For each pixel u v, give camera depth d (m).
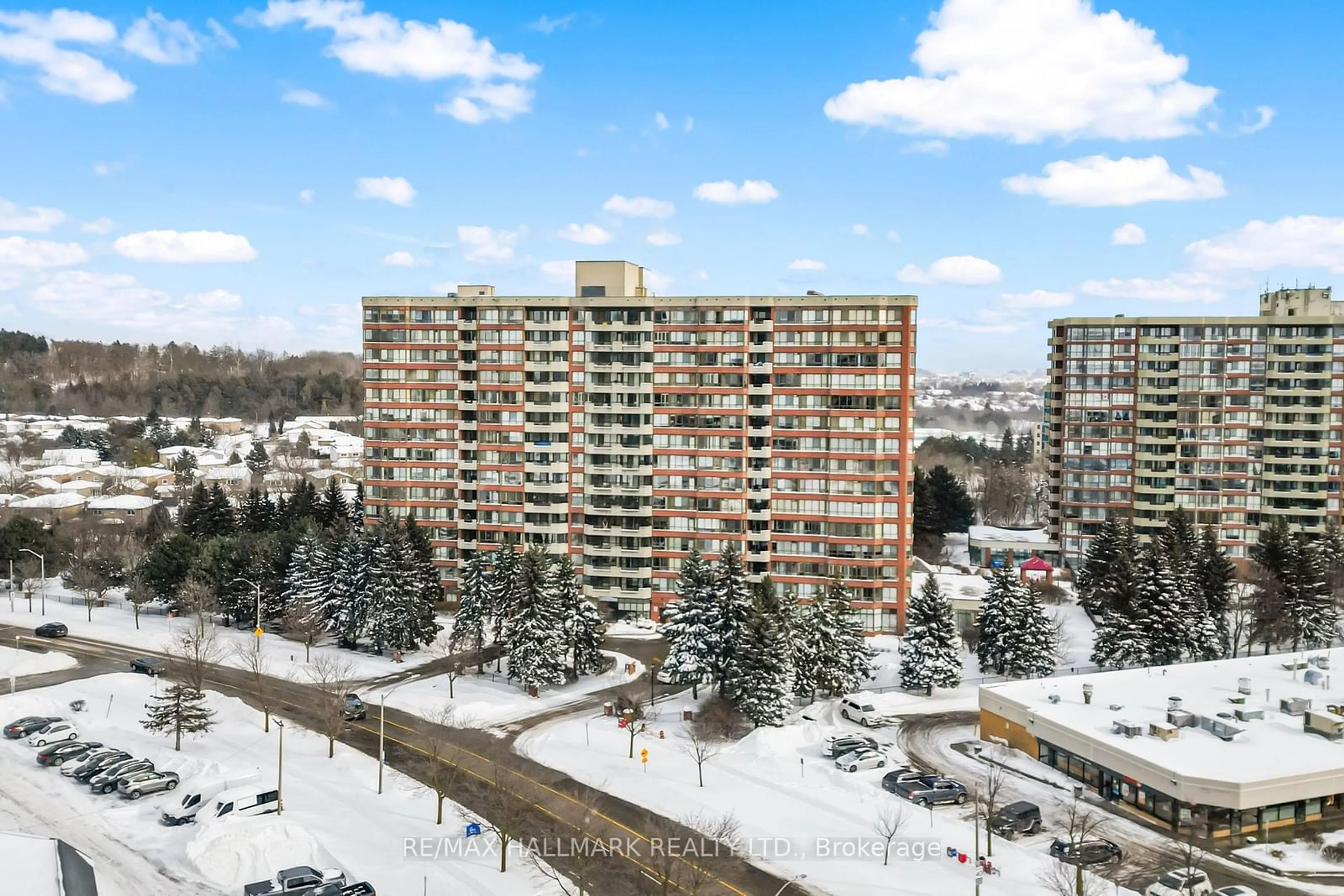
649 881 59.19
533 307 134.75
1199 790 67.25
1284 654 103.88
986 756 83.75
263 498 185.00
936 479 185.38
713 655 98.25
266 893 55.69
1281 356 158.12
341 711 86.62
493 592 112.69
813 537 127.56
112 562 144.75
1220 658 113.62
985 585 140.50
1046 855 63.38
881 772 78.25
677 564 131.75
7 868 47.50
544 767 79.62
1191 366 160.62
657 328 131.25
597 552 133.12
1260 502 159.75
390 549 113.50
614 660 113.00
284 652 115.12
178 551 133.62
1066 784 77.06
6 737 84.38
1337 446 157.25
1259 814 68.06
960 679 105.12
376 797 72.12
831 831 66.56
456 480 139.25
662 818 69.12
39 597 144.12
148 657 112.31
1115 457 163.88
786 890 58.41
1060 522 166.62
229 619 130.25
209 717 86.44
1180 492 161.12
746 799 72.44
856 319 125.62
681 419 130.75
